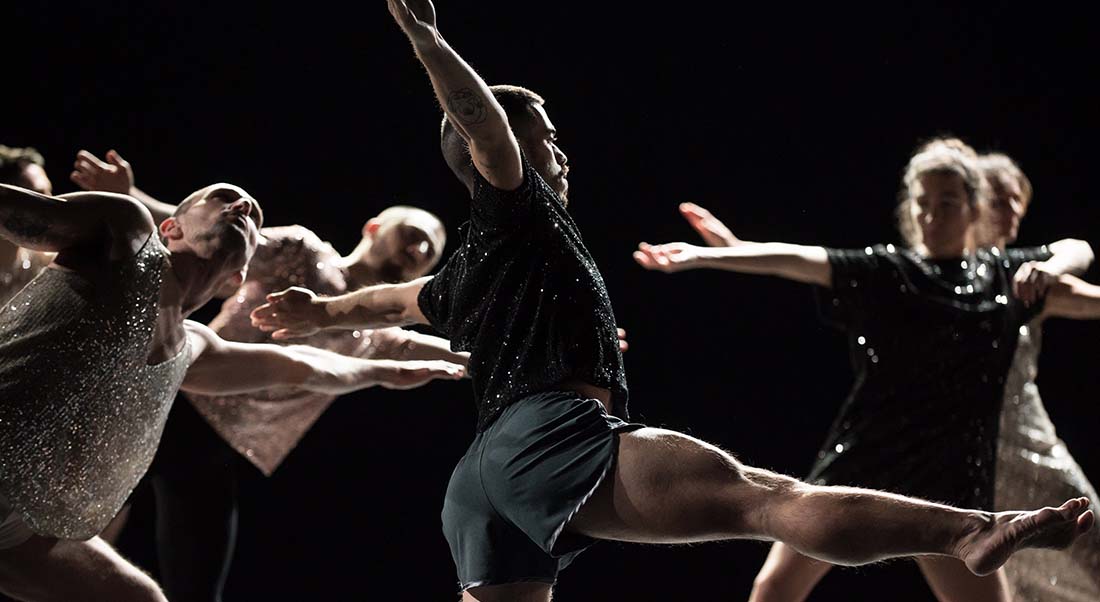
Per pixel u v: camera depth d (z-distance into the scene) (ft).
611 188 38.73
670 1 37.96
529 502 12.46
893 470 19.84
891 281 20.56
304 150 37.47
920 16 37.99
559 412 12.64
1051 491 20.18
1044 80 37.88
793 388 38.60
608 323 13.25
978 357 20.11
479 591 13.02
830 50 38.24
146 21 36.52
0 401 13.47
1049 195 38.06
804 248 20.98
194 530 20.12
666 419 38.60
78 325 13.71
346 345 20.89
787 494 11.63
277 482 36.86
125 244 13.89
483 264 13.26
